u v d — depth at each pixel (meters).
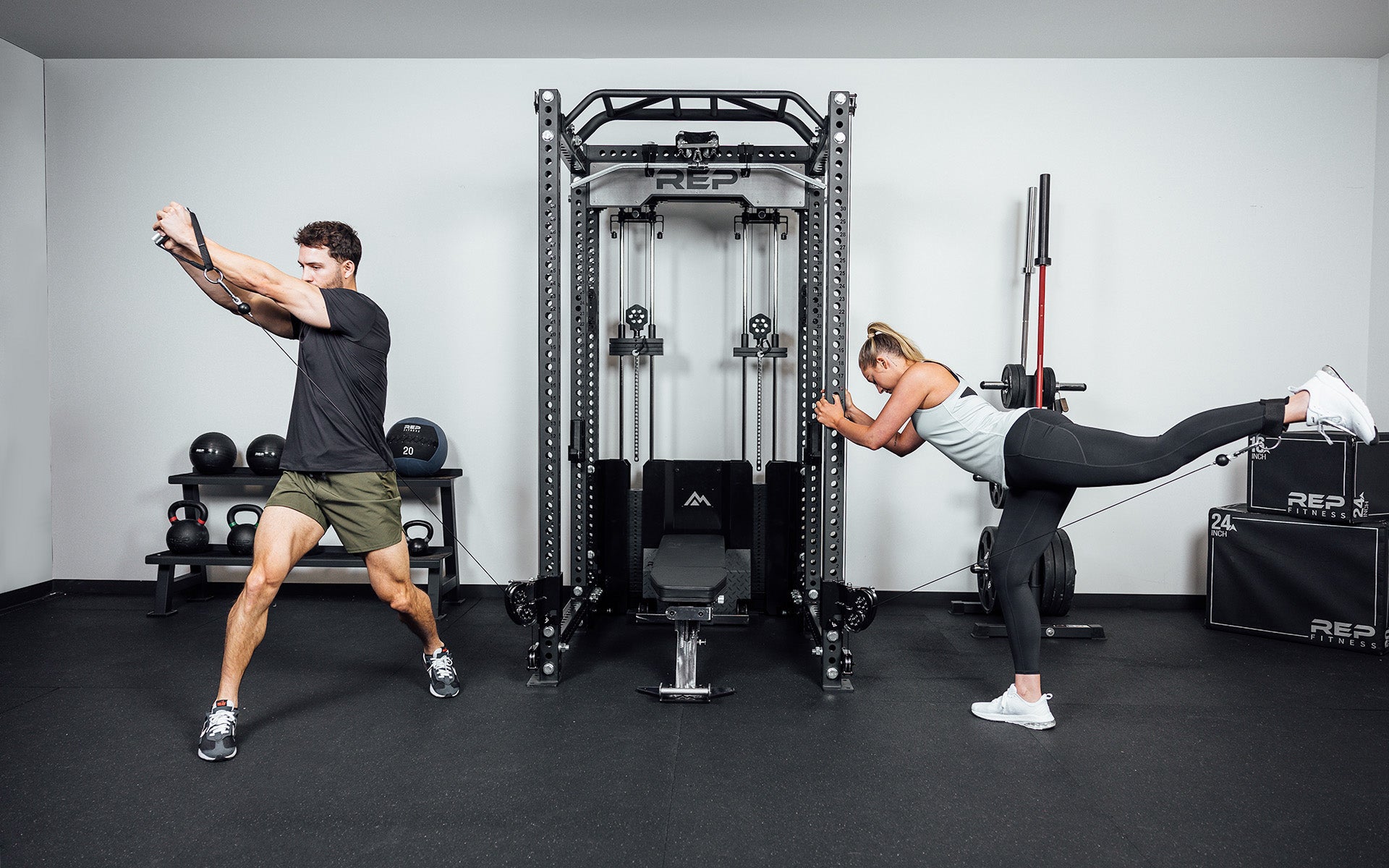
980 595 3.56
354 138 3.87
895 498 3.83
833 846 1.73
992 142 3.76
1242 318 3.76
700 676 2.83
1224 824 1.83
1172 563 3.81
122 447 3.96
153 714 2.46
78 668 2.88
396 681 2.77
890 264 3.79
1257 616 3.32
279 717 2.45
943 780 2.05
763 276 3.83
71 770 2.07
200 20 3.45
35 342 3.87
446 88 3.84
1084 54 3.69
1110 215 3.76
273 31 3.55
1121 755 2.20
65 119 3.90
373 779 2.04
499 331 3.88
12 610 3.68
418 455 3.60
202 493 3.99
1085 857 1.69
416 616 2.52
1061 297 3.78
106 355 3.95
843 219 2.64
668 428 3.88
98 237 3.92
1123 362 3.79
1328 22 3.34
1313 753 2.22
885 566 3.85
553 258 2.67
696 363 3.86
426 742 2.27
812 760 2.16
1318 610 3.19
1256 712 2.52
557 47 3.68
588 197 2.88
